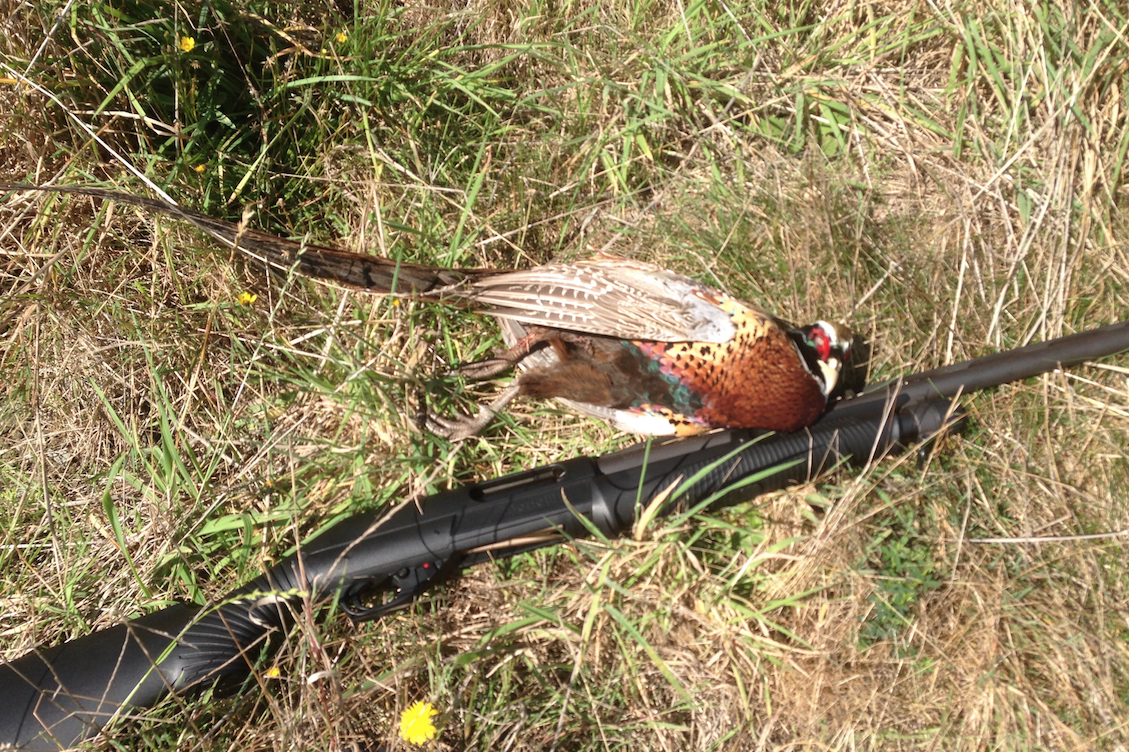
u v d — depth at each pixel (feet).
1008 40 9.65
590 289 7.38
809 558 7.33
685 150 10.23
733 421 7.47
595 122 10.00
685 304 7.30
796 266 8.96
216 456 7.98
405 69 9.47
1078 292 8.99
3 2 8.13
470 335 8.71
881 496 7.44
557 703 7.05
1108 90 9.48
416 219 9.04
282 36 8.91
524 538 7.12
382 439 7.94
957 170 9.81
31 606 7.40
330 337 7.81
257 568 7.50
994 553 7.55
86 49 8.34
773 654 7.19
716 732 7.08
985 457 8.12
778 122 10.16
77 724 6.17
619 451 7.59
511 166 9.66
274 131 9.27
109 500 7.10
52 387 8.18
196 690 6.50
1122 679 7.04
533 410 8.57
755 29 10.34
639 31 10.29
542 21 10.34
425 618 7.41
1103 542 7.64
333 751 6.31
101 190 7.08
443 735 6.90
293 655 6.93
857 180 9.80
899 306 8.79
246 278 8.70
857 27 10.51
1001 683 6.95
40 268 8.16
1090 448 8.25
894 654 7.14
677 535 7.36
